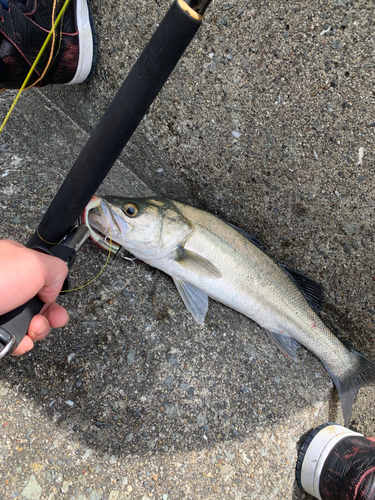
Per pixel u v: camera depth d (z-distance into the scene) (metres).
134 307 0.46
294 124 0.43
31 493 0.35
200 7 0.23
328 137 0.42
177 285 0.49
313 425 0.49
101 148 0.29
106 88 0.51
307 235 0.48
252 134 0.45
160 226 0.47
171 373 0.44
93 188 0.31
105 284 0.46
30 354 0.39
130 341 0.44
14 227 0.45
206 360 0.46
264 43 0.40
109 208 0.45
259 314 0.50
